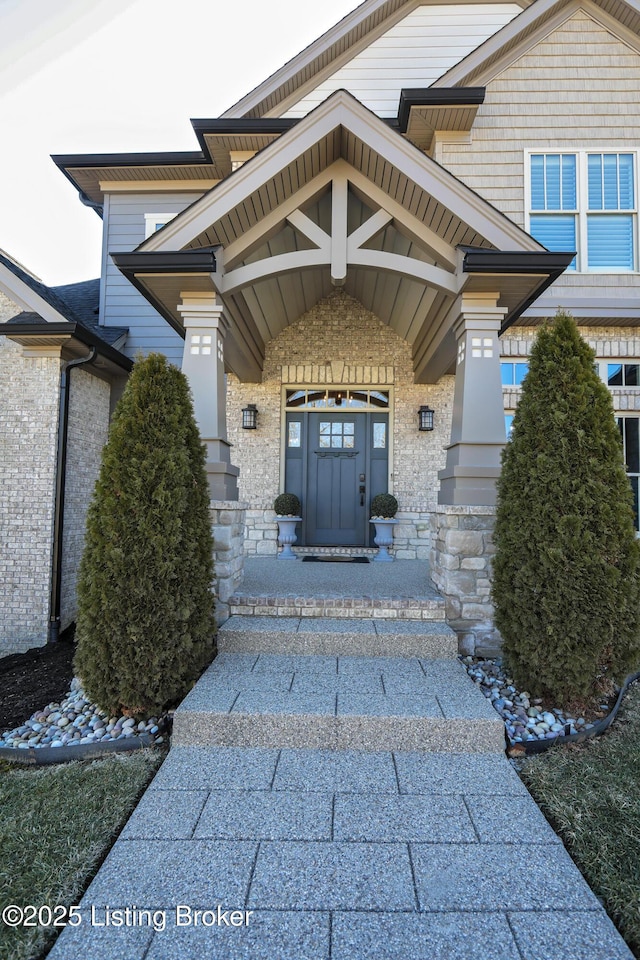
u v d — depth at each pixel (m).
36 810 2.39
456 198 4.13
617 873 2.00
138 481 3.19
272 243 5.21
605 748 2.91
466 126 6.52
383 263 4.43
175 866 2.02
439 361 6.09
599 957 1.67
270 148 4.12
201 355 4.34
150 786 2.54
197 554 3.43
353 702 3.05
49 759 2.90
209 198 4.14
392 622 4.11
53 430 5.59
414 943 1.71
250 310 5.79
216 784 2.55
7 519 5.54
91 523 3.25
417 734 2.87
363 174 4.44
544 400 3.44
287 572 5.61
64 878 1.99
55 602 5.49
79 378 6.06
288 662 3.69
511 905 1.86
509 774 2.65
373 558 6.96
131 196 7.68
